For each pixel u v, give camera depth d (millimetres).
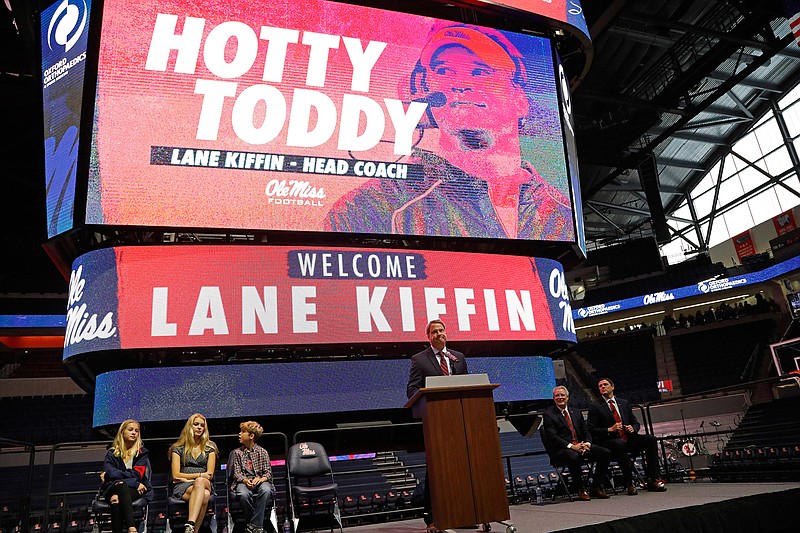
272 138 9148
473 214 9898
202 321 8570
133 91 8781
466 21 11078
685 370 24500
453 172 9945
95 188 8398
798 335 21953
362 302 9211
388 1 10648
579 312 29047
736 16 20531
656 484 7145
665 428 20109
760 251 28688
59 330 23016
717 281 26359
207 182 8781
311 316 8945
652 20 18344
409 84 10008
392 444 10875
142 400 8445
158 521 9734
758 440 13438
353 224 9250
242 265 8922
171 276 8656
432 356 5449
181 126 8844
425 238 9703
